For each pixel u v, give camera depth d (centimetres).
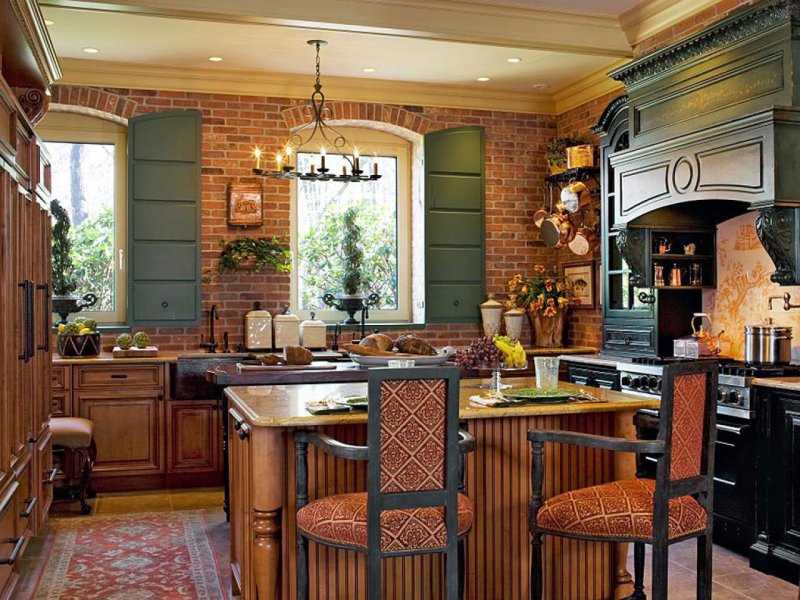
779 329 466
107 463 599
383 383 266
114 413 601
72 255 662
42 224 464
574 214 698
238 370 459
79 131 662
